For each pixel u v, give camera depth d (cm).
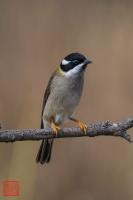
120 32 1950
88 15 2044
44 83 1794
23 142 1401
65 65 1273
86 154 1642
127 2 2081
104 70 1842
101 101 1755
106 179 1617
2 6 2038
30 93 1748
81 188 1608
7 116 1680
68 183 1606
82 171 1627
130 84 1803
